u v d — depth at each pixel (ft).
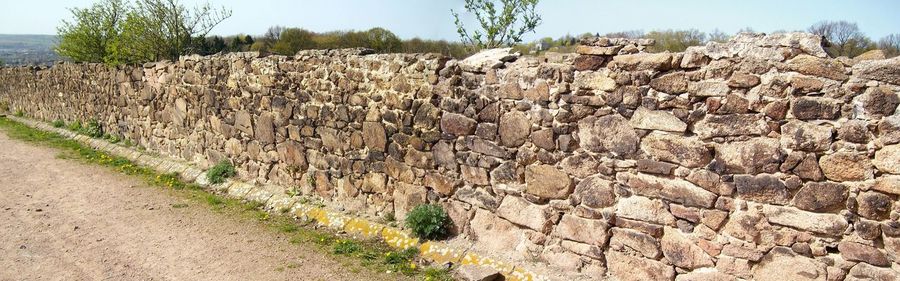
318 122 23.30
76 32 55.16
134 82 36.68
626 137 14.96
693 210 14.20
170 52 50.16
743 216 13.47
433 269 18.03
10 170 32.99
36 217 23.75
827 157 12.21
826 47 12.69
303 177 24.64
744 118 13.08
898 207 11.64
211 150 30.14
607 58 15.06
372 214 21.81
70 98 46.78
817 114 12.18
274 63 24.88
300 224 22.82
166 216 24.03
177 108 32.48
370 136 21.33
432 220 19.19
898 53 17.98
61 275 17.78
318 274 17.92
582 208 16.16
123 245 20.52
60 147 40.75
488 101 17.57
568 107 15.87
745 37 13.05
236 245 20.52
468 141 18.34
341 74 21.90
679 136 14.10
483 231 18.53
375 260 19.02
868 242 12.04
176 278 17.70
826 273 12.62
